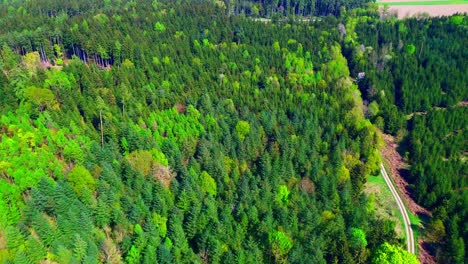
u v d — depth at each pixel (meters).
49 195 98.69
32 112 133.38
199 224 105.00
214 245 96.69
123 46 195.25
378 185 143.62
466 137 167.00
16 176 100.62
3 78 139.38
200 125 146.38
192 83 177.38
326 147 146.75
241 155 138.25
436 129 172.62
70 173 105.00
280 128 153.50
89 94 153.50
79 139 124.69
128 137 131.00
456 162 151.38
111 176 110.19
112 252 92.19
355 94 186.38
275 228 107.19
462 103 197.88
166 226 104.31
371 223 114.75
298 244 99.88
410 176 149.00
